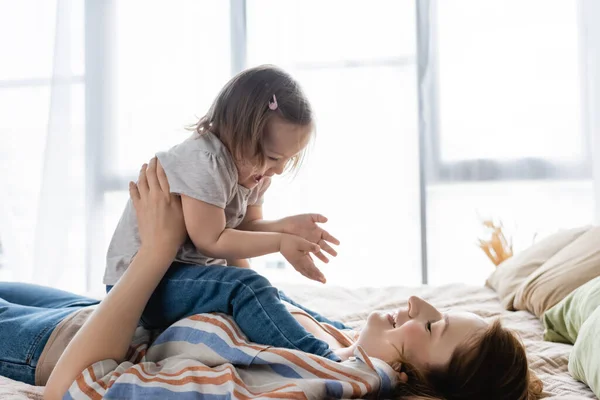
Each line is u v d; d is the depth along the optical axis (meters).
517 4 2.78
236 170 1.22
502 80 2.80
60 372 0.99
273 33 3.01
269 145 1.21
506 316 1.70
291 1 2.99
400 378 1.04
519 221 2.78
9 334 1.20
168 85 3.12
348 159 2.95
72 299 1.46
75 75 3.21
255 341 1.06
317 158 2.96
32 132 3.29
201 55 3.10
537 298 1.64
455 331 1.09
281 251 1.16
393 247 2.92
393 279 2.92
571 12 2.72
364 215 2.94
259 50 3.02
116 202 3.15
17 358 1.16
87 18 3.16
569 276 1.62
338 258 2.96
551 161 2.74
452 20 2.84
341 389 0.93
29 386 1.09
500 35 2.80
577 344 1.16
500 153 2.80
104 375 0.97
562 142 2.74
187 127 1.34
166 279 1.15
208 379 0.94
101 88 3.15
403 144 2.90
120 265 1.23
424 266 2.87
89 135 3.16
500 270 2.04
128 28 3.15
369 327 1.15
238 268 1.12
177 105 3.12
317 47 2.97
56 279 3.15
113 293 1.06
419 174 2.87
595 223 2.65
